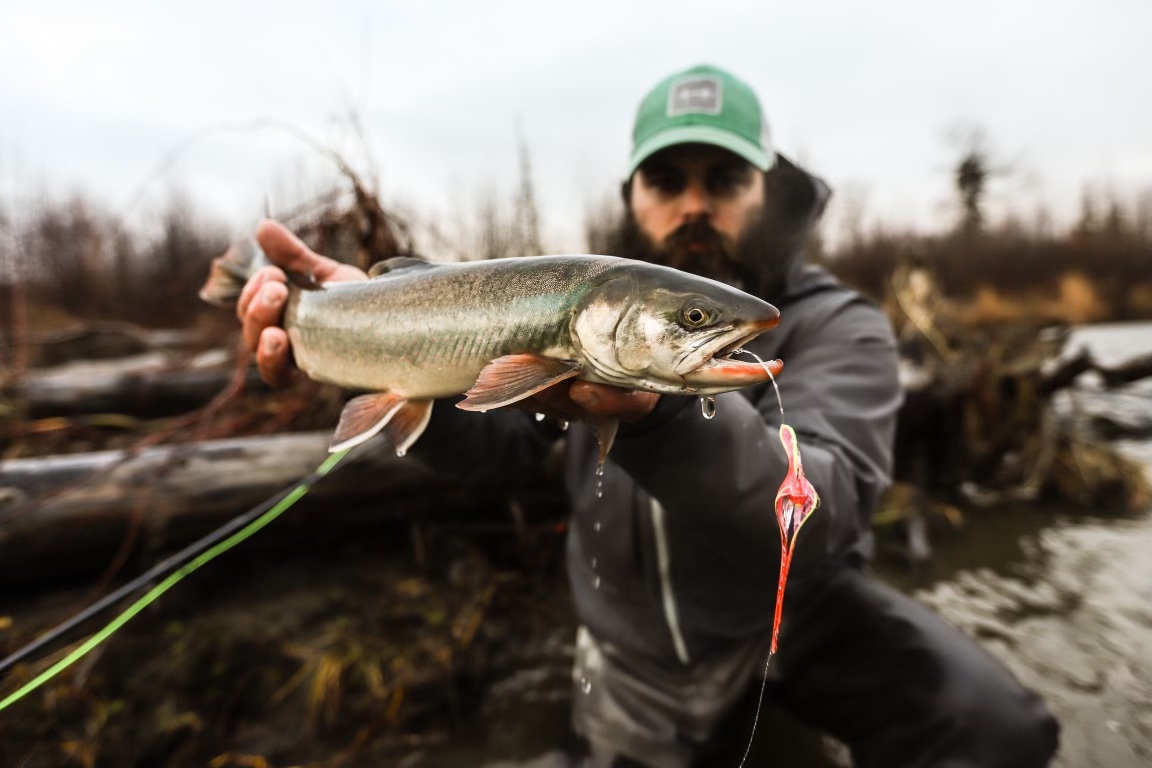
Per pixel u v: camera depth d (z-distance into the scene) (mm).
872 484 774
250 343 833
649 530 847
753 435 652
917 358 1932
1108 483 1738
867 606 903
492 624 1156
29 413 1808
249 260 901
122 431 1812
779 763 877
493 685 1050
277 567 1250
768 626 874
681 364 552
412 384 685
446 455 874
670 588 852
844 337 869
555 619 1204
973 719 775
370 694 989
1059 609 1203
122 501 1150
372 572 1259
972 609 1207
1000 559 1415
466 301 641
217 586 1187
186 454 1230
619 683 900
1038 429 1831
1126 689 983
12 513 1096
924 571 1359
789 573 722
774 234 936
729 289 550
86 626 1061
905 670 834
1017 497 1789
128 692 967
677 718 870
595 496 890
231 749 927
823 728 901
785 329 901
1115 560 1398
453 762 911
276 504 1065
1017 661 1052
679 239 958
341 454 1240
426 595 1198
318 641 1071
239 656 1038
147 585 945
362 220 1328
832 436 770
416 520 1302
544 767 891
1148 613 1184
